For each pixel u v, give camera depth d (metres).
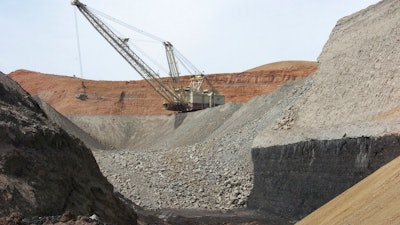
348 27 53.09
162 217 43.28
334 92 48.12
